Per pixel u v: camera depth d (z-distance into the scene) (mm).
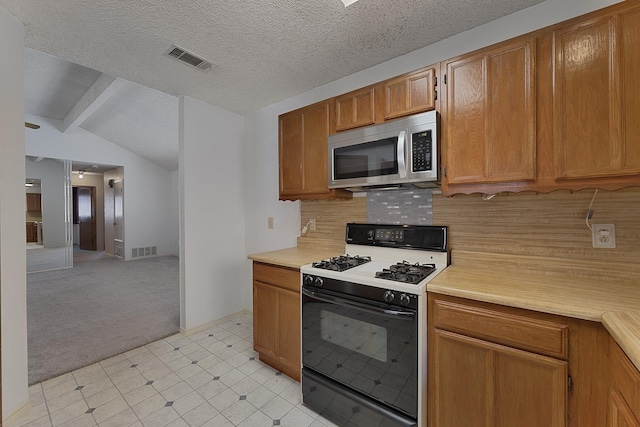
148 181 7074
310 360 1809
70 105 4758
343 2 1550
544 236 1586
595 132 1209
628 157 1146
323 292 1749
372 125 1886
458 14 1669
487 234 1755
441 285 1387
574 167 1253
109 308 3482
